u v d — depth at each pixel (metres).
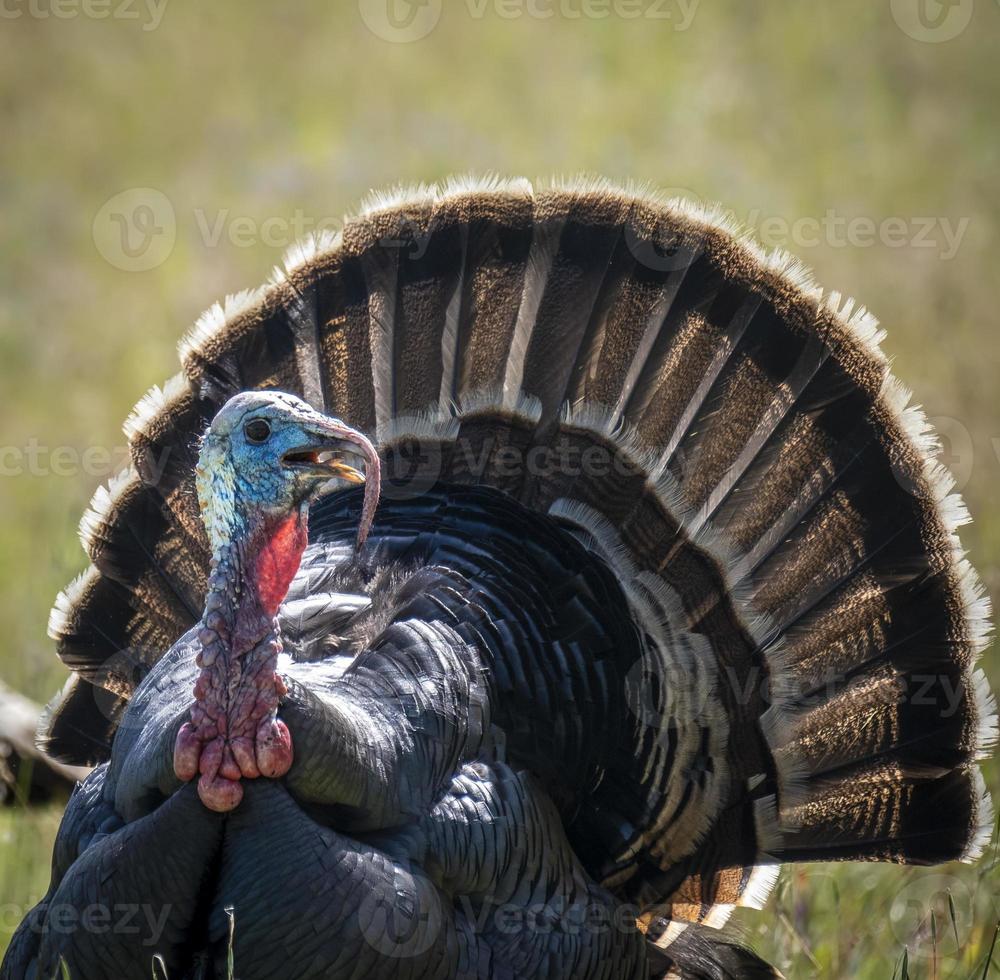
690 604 19.50
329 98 59.66
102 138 55.97
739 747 19.34
